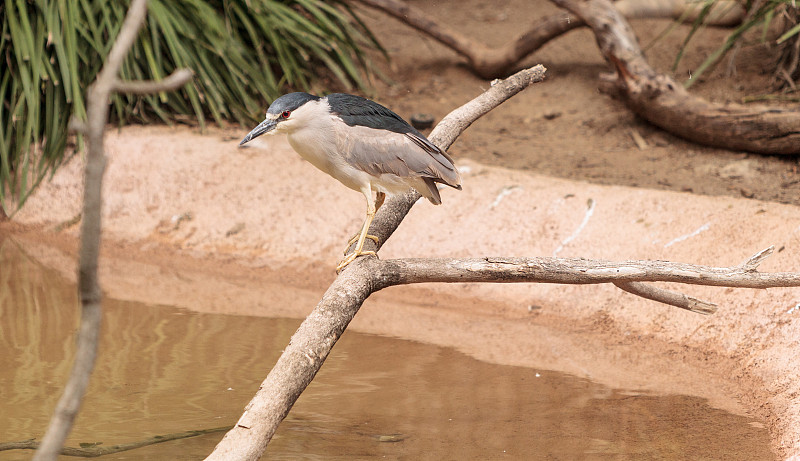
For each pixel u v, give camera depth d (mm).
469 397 7688
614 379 8172
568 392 7828
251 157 12859
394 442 6707
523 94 16312
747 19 15023
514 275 6027
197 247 11766
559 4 14859
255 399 4867
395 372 8273
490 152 13750
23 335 8891
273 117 6270
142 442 6465
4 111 13344
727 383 8039
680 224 10109
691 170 12719
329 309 5621
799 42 14188
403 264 6168
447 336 9352
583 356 8781
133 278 10961
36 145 13312
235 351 8609
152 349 8633
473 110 7902
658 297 6797
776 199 11414
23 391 7453
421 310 10188
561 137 14562
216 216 12086
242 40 15141
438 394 7746
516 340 9242
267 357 8461
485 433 6906
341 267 6383
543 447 6648
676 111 13422
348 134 6359
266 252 11547
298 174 12516
